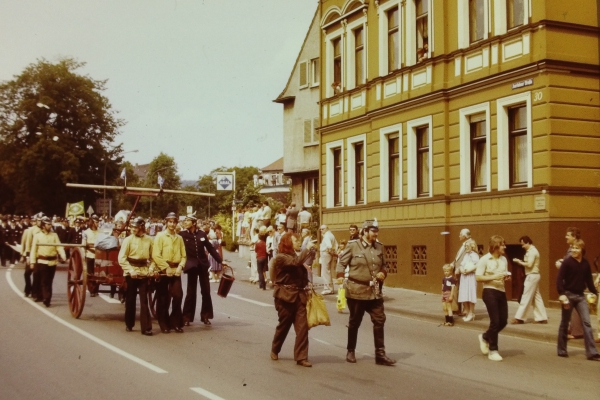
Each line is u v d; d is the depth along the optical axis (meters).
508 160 21.28
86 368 10.73
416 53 25.78
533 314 18.34
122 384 9.66
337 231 31.06
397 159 26.97
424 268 24.77
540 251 19.59
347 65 30.45
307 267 11.73
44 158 64.56
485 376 10.95
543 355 13.05
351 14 29.95
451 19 23.84
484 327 16.62
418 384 10.20
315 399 9.06
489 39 21.91
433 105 24.31
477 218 22.22
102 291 17.27
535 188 19.86
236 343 13.48
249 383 9.92
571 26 20.19
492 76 21.59
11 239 35.00
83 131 68.12
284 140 43.81
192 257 15.89
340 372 10.95
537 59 20.02
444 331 16.22
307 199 42.88
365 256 11.80
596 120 20.34
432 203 24.22
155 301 16.58
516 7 21.38
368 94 28.84
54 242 18.73
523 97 20.56
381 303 11.85
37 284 19.62
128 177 98.38
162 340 13.69
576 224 19.72
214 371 10.70
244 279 29.80
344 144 30.73
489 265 12.58
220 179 38.69
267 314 18.38
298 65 43.00
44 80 66.44
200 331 15.05
